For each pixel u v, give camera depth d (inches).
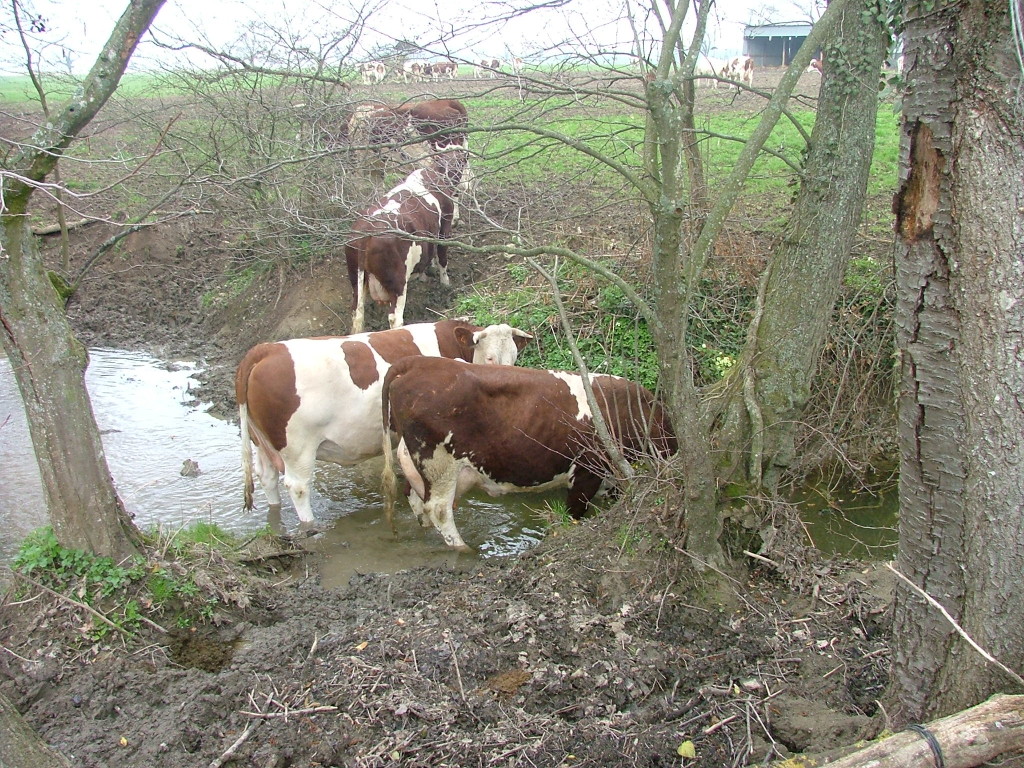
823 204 227.6
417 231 412.2
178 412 397.4
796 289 231.8
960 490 121.8
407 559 274.4
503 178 455.5
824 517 288.2
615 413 282.5
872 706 177.8
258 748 169.6
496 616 209.6
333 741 168.9
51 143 194.1
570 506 293.9
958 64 111.1
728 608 212.7
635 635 203.3
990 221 112.1
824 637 201.2
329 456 304.5
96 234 563.2
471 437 269.4
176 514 305.7
